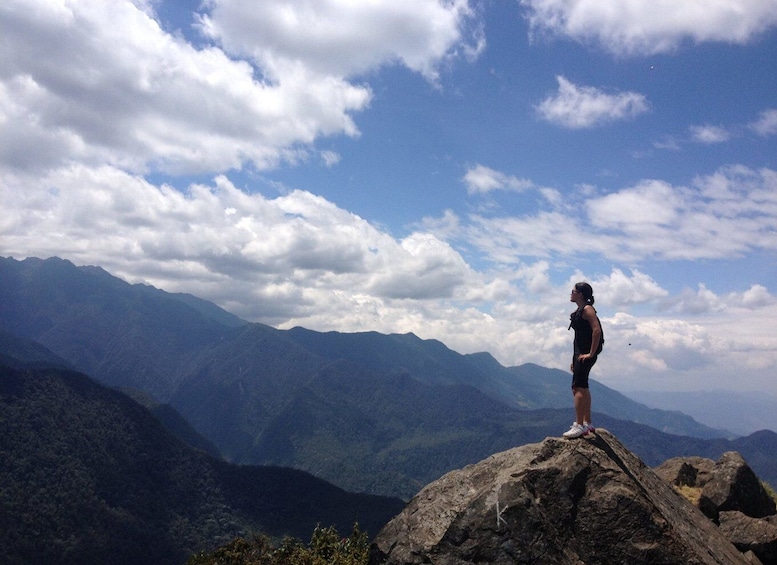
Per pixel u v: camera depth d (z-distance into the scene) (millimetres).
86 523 152125
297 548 10867
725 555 8852
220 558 10430
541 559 7461
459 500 8758
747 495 12125
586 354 9398
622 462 9109
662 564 7551
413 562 7992
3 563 123188
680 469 14578
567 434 9375
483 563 7586
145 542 153750
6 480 156625
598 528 7906
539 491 8250
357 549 10734
